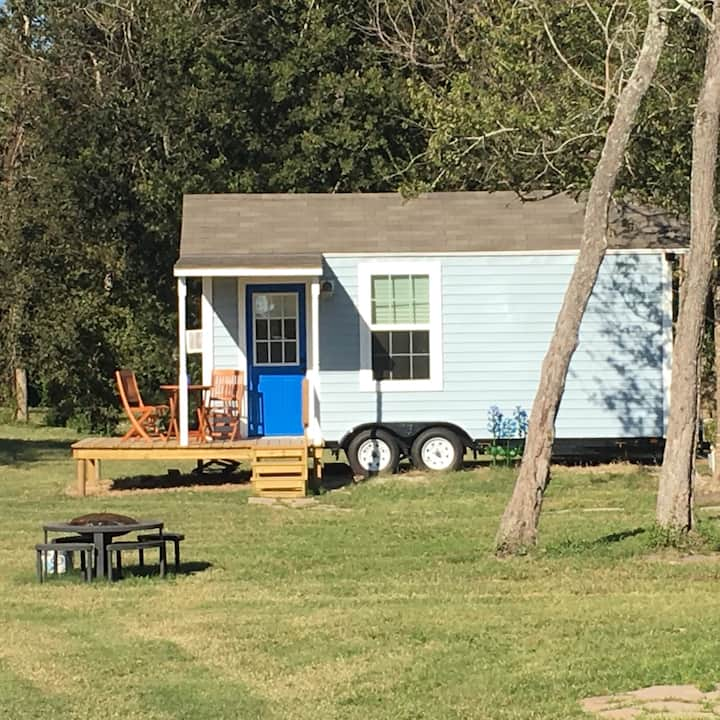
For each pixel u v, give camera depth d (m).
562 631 9.52
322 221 21.41
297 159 28.39
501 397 20.81
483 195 22.02
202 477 21.47
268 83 28.61
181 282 19.47
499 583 11.68
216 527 15.79
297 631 9.84
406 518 16.27
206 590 11.67
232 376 20.52
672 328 20.83
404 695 7.96
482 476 19.81
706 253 12.48
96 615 10.62
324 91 28.41
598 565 12.38
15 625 10.25
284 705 7.83
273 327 20.84
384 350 20.81
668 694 7.74
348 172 28.16
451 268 20.81
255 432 20.77
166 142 28.73
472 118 18.27
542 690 7.93
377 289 20.81
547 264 20.84
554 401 12.78
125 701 7.98
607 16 16.92
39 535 15.35
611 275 20.88
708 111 12.35
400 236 21.03
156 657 9.14
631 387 20.86
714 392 22.86
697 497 17.45
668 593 10.96
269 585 11.90
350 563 12.99
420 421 20.73
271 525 15.91
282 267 19.42
